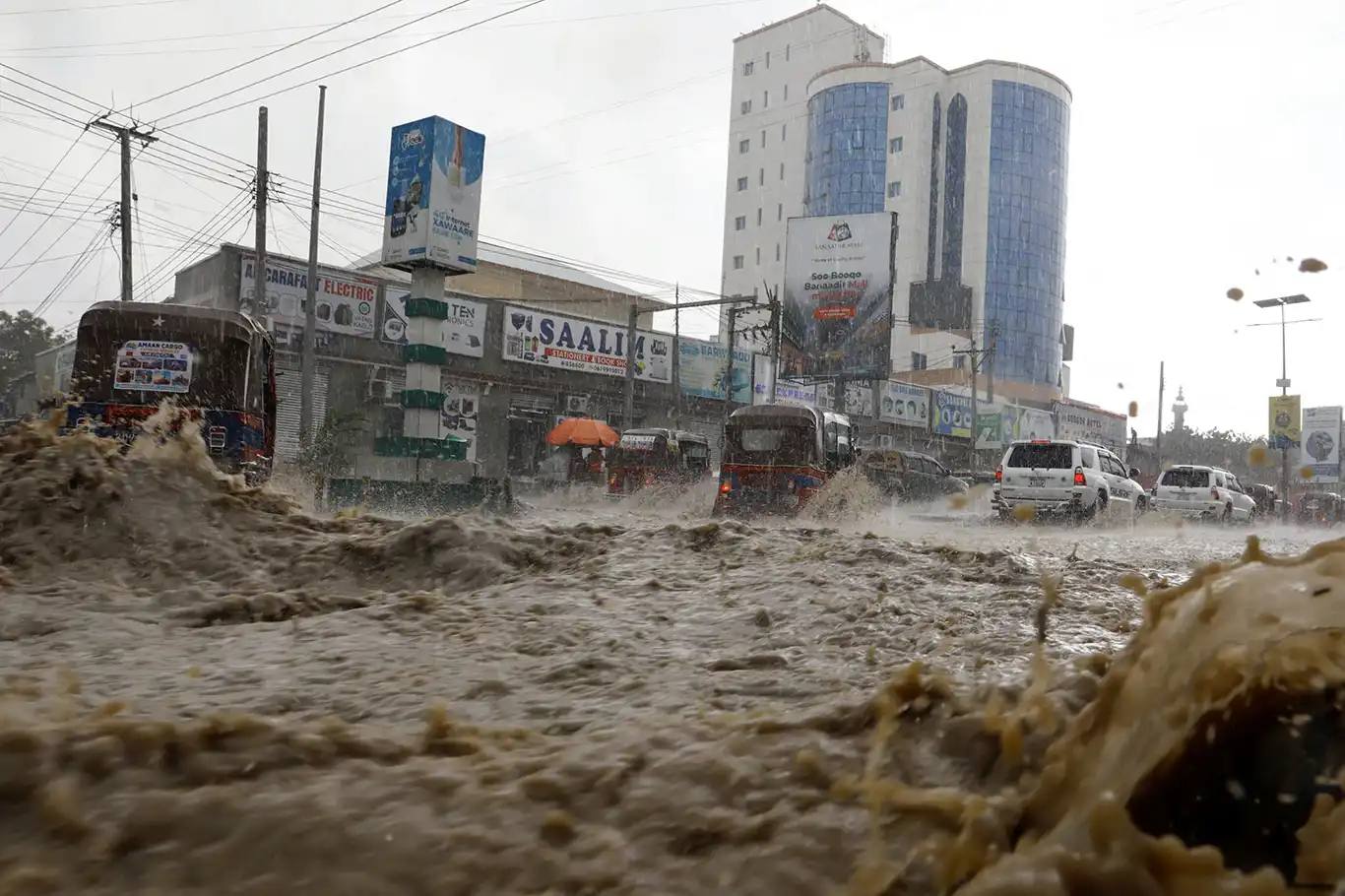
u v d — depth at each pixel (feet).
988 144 254.47
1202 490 66.69
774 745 6.07
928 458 70.74
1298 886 3.67
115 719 6.26
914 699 6.36
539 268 141.38
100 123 67.67
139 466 16.29
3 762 5.58
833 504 50.93
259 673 8.87
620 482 69.05
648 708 7.50
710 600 12.53
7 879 4.71
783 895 4.59
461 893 4.69
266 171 70.85
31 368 130.11
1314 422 167.53
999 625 10.28
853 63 248.11
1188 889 3.83
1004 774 5.40
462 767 5.96
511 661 9.43
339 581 14.57
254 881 4.77
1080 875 4.08
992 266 253.65
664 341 110.83
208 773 5.70
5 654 9.83
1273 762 4.08
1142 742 4.45
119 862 4.91
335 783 5.68
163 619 11.83
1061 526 51.62
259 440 35.81
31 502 14.83
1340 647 4.15
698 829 5.17
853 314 113.09
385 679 8.64
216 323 33.94
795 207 255.50
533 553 15.69
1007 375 252.62
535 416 100.07
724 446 52.08
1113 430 192.44
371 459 55.77
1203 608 4.72
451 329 93.40
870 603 11.66
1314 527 85.25
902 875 4.61
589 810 5.42
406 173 65.21
